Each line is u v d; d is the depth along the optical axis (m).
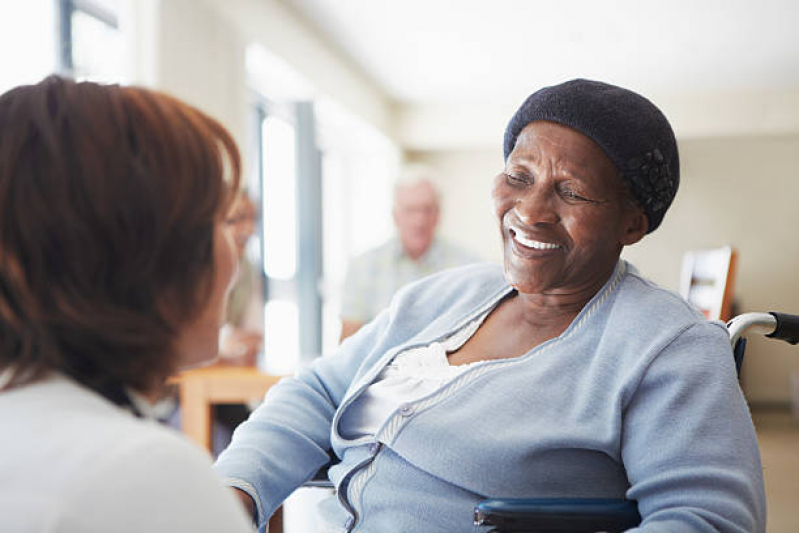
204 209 0.55
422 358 1.04
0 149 0.51
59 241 0.50
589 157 0.91
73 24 3.25
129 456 0.45
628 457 0.84
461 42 5.61
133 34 3.17
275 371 2.60
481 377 0.95
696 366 0.83
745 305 7.24
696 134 7.08
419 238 2.93
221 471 0.94
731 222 7.30
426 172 2.98
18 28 2.90
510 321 1.04
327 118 6.41
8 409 0.49
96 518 0.43
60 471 0.44
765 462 3.90
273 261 6.11
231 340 2.76
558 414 0.89
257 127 5.84
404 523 0.92
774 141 7.21
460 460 0.90
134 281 0.53
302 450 1.03
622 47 5.69
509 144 1.02
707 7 4.81
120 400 0.55
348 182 7.93
